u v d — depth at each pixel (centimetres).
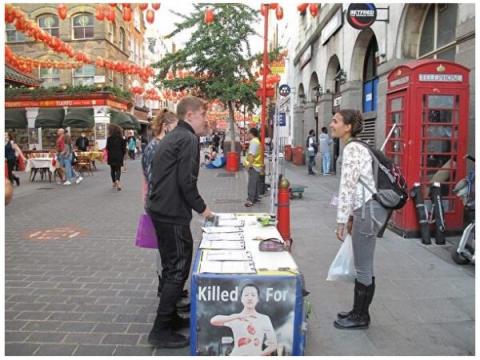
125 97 3184
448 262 582
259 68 2008
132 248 665
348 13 1049
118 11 3434
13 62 1594
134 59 3991
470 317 420
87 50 3153
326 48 1834
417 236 704
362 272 389
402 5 1020
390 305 447
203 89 2038
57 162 1593
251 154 1055
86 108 2798
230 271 325
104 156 2647
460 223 712
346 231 423
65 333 387
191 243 377
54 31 3158
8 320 412
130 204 1098
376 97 1343
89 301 458
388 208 379
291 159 2530
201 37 1941
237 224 466
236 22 1933
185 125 370
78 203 1116
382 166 377
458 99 693
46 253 639
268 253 369
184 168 355
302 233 754
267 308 320
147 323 407
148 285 506
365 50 1430
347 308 442
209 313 320
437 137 699
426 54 985
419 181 695
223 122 5391
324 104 1859
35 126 2698
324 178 1631
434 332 390
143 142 3334
